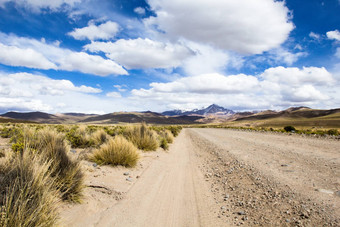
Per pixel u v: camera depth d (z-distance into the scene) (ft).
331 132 69.21
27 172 9.86
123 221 11.27
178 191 17.87
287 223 11.19
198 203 15.33
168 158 33.42
